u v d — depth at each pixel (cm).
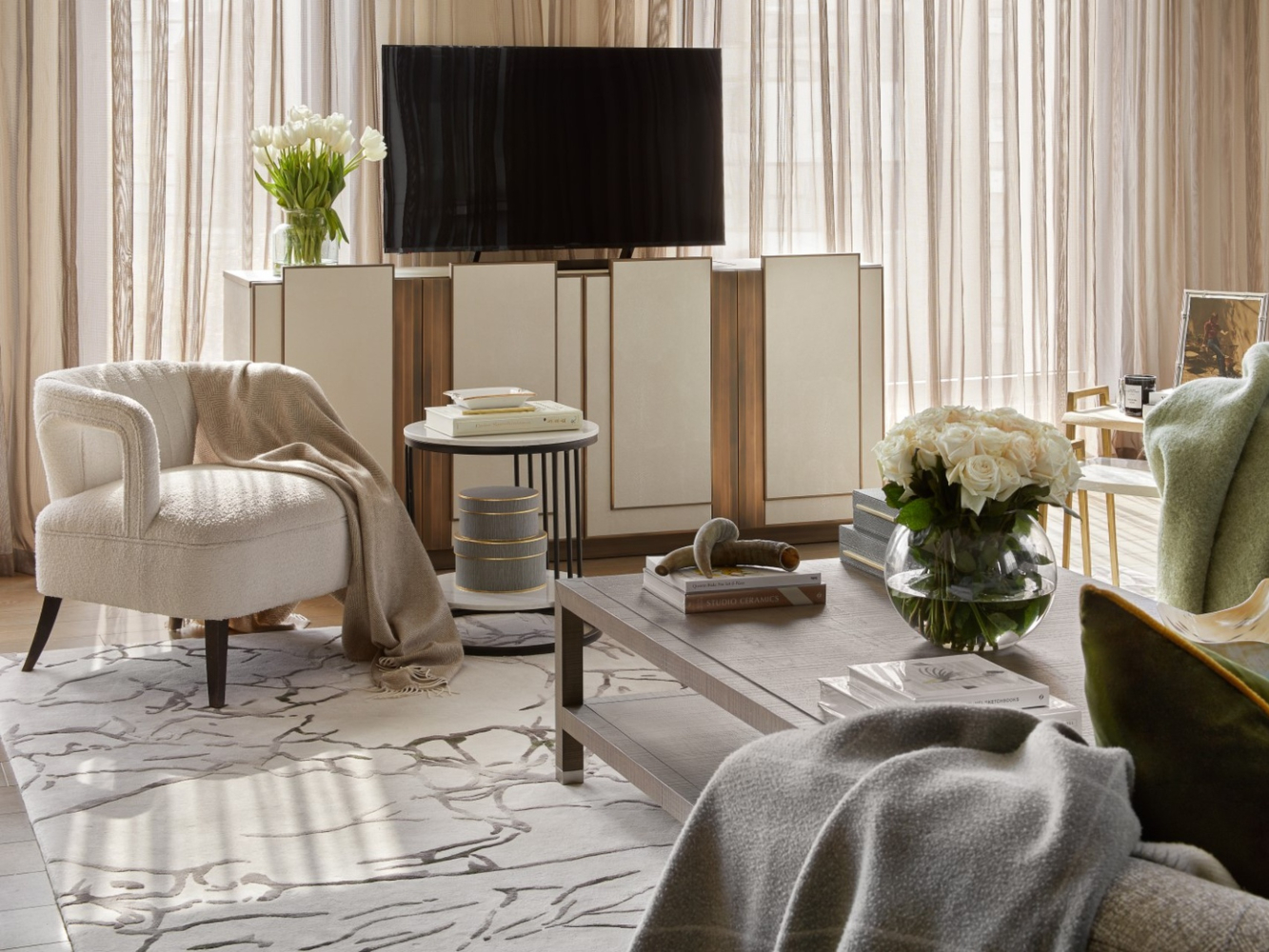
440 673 338
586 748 287
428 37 468
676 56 479
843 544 277
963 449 200
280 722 308
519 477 421
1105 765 93
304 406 363
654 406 466
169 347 460
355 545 343
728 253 524
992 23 558
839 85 525
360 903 224
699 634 229
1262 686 112
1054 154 576
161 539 313
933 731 110
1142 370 604
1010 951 85
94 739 296
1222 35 602
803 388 481
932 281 550
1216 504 269
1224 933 80
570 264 470
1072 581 262
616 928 216
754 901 110
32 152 433
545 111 467
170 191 456
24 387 440
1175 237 600
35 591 424
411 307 437
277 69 458
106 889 228
